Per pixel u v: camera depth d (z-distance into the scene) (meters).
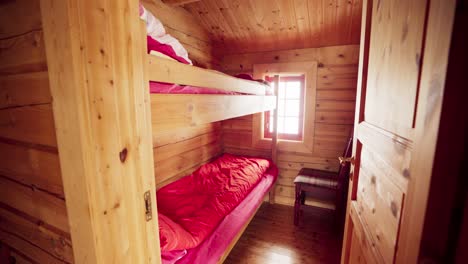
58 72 0.47
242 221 1.64
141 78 0.58
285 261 1.92
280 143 3.02
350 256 1.05
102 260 0.54
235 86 1.53
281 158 3.05
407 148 0.48
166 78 0.82
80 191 0.50
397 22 0.59
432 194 0.36
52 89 0.49
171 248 1.10
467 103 0.33
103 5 0.48
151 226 0.67
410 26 0.51
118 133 0.53
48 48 0.47
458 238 0.34
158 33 1.30
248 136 3.23
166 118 0.82
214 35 2.86
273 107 2.69
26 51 0.55
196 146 2.82
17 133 0.67
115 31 0.51
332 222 2.55
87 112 0.47
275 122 2.92
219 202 1.74
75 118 0.47
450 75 0.33
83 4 0.44
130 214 0.59
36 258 0.77
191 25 2.55
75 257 0.57
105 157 0.51
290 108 3.11
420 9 0.46
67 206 0.55
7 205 0.81
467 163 0.34
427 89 0.38
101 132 0.50
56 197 0.61
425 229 0.37
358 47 2.51
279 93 3.13
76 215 0.53
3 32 0.60
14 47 0.58
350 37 2.44
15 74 0.60
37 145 0.62
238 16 2.46
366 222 0.79
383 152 0.64
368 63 0.89
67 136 0.49
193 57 2.65
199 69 1.05
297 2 2.12
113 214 0.55
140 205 0.62
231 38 2.85
